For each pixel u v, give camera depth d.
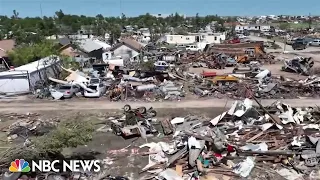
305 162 20.44
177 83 42.75
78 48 66.56
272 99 35.19
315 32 131.25
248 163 20.12
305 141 22.78
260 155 21.39
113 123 26.56
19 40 73.00
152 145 23.28
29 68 41.91
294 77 47.38
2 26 128.50
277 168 20.23
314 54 74.12
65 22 157.88
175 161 20.55
